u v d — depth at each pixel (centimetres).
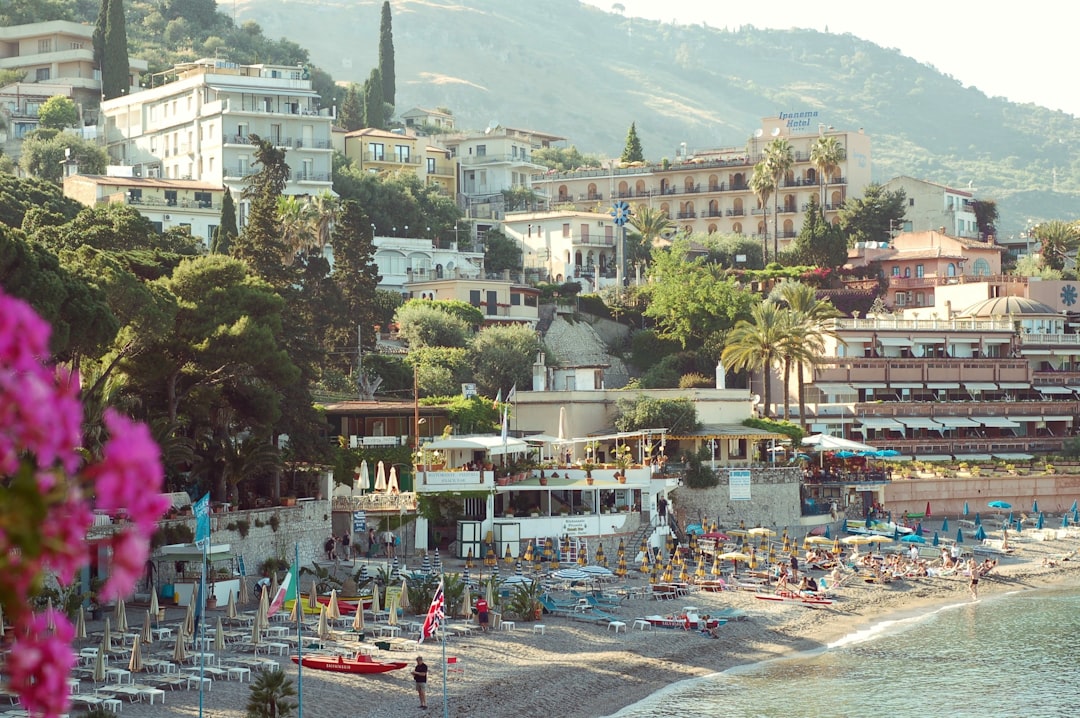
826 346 16975
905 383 16988
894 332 17325
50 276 7050
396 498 10619
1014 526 14550
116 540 899
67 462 863
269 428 9700
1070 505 15725
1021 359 17812
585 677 7512
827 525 13550
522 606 8725
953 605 10781
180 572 8275
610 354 18988
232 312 9194
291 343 10694
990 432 17325
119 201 17600
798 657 8638
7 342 830
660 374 17688
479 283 18575
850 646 9031
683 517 12675
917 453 16188
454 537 10938
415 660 7306
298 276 12656
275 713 5616
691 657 8319
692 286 18425
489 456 11556
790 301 16875
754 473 13012
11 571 838
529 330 16788
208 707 5962
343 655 7025
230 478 9462
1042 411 17375
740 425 14050
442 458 11462
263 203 12550
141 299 8119
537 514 11056
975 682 7938
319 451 10481
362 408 12138
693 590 10238
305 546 9738
